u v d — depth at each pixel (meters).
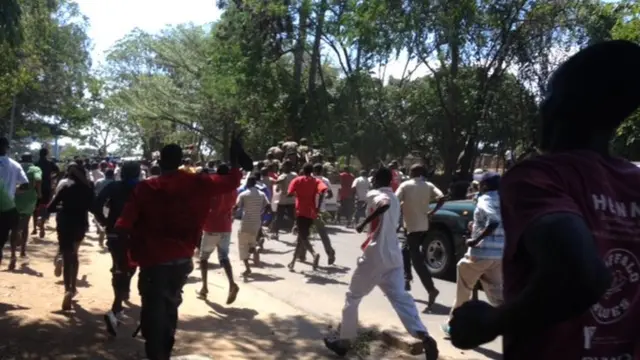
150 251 5.03
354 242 14.99
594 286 1.29
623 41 1.60
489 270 6.44
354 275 5.88
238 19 30.08
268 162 17.19
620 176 1.55
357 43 25.36
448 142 25.98
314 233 12.53
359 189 18.64
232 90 32.72
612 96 1.55
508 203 1.48
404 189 8.27
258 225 10.14
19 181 9.11
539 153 1.68
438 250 10.22
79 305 7.55
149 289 5.04
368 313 7.84
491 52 24.45
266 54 29.91
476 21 23.17
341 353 5.91
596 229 1.45
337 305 8.30
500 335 1.46
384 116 28.06
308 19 28.83
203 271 8.28
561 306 1.31
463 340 1.51
